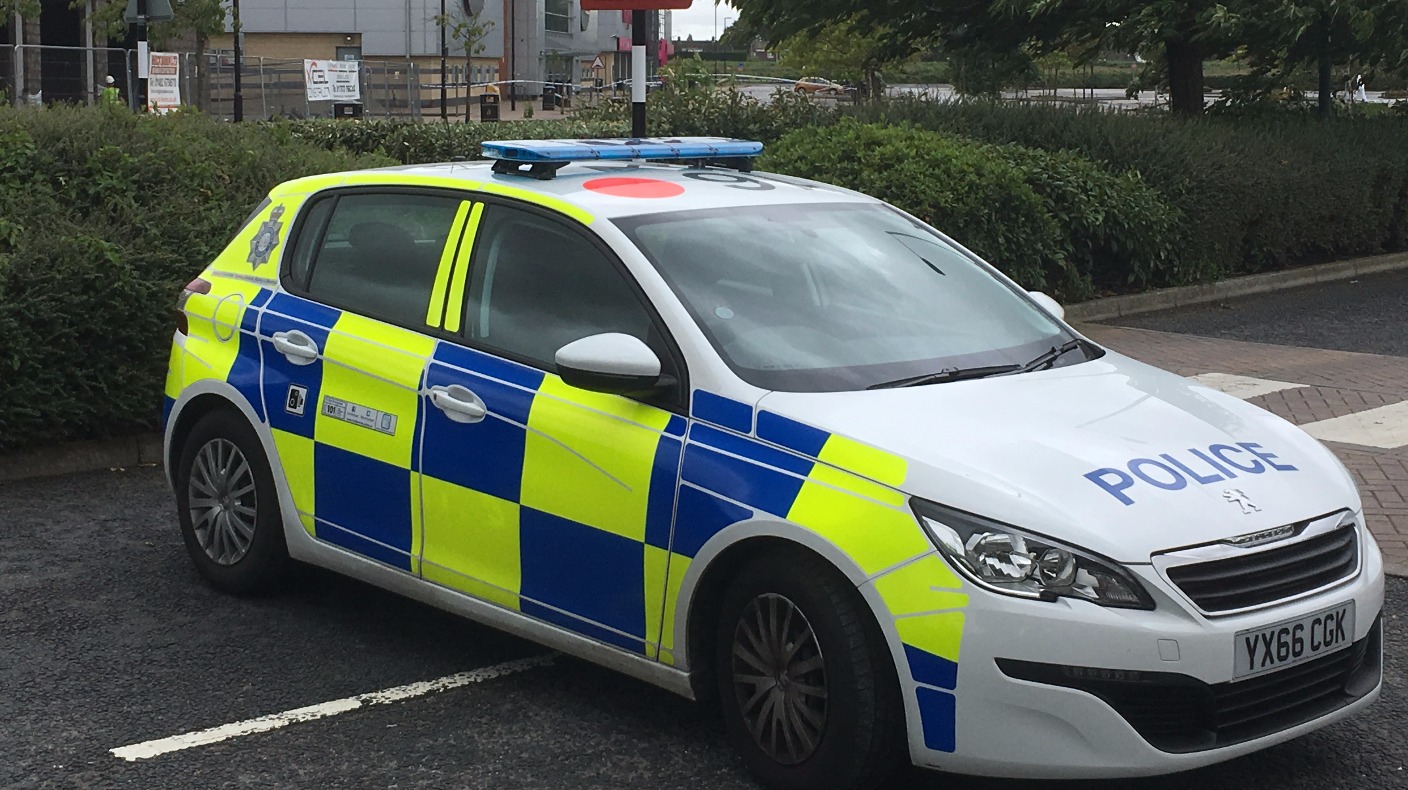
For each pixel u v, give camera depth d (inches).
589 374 171.2
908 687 150.9
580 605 180.7
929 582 149.6
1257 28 682.2
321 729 186.2
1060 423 167.0
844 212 211.0
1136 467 158.1
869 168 500.1
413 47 2454.5
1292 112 773.9
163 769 175.2
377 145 687.1
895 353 181.8
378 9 2445.9
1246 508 155.9
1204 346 466.6
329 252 221.1
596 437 177.5
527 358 189.5
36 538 267.9
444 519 195.0
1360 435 336.2
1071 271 526.3
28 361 303.0
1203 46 745.6
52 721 188.9
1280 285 611.8
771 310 182.9
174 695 197.2
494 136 691.4
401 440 199.8
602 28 3228.3
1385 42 703.7
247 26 2448.3
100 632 220.2
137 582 243.1
